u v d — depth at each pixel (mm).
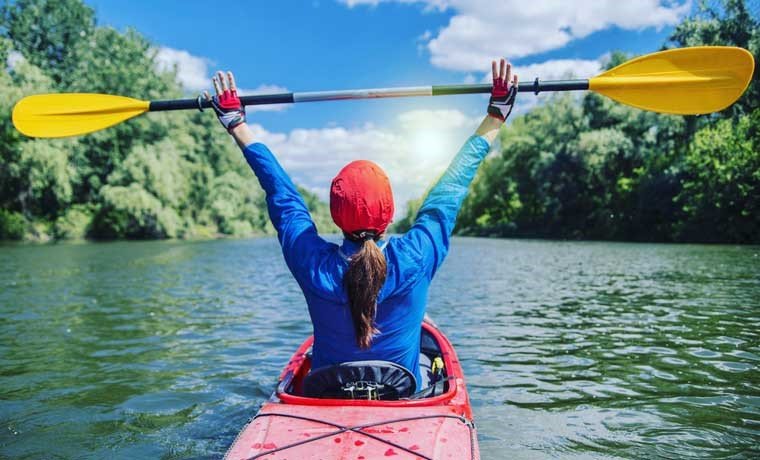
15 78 35844
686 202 25547
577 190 36312
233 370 4992
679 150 29391
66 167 35500
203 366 5121
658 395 4160
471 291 9977
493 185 55062
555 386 4430
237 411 3984
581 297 8867
